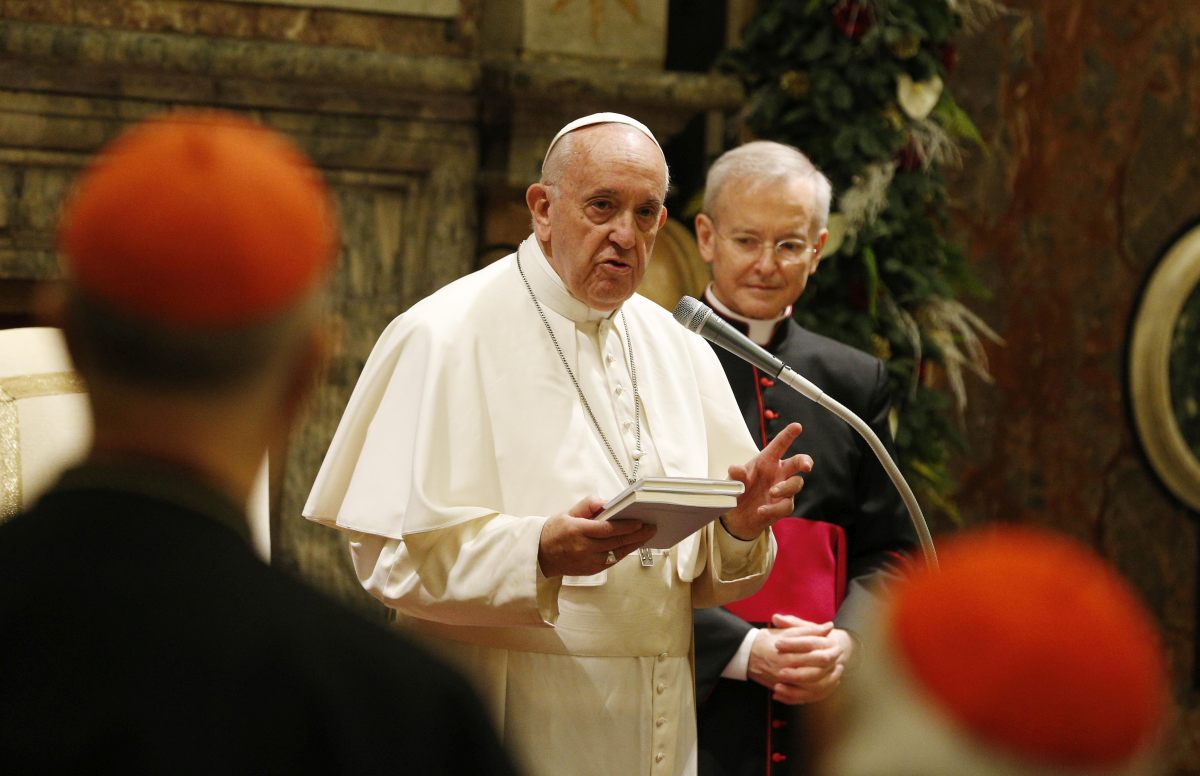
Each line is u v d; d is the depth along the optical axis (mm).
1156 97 24891
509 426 10594
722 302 14469
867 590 13438
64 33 17234
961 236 24172
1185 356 24688
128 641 3623
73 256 3889
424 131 19016
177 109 18109
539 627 9906
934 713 2604
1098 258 24766
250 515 4207
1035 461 24594
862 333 18469
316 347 4273
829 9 19219
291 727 3631
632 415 11125
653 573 10469
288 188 4035
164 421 3979
